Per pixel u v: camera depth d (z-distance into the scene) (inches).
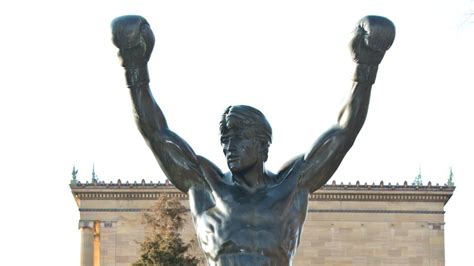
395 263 4360.2
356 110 390.0
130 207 4313.5
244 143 378.3
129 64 387.2
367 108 390.9
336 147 390.3
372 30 384.2
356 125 390.9
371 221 4375.0
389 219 4379.9
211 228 378.0
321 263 4352.9
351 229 4370.1
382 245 4375.0
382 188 4365.2
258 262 369.7
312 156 390.6
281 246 373.7
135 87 389.4
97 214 4318.4
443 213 4387.3
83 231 4303.6
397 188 4362.7
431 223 4379.9
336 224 4372.5
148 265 3193.9
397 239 4377.5
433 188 4365.2
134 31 381.4
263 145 380.8
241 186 384.2
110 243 4315.9
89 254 4293.8
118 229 4308.6
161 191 4291.3
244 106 380.8
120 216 4315.9
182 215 3762.3
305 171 388.5
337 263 4357.8
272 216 376.2
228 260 371.9
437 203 4384.8
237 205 378.3
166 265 3176.7
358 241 4370.1
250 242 371.9
